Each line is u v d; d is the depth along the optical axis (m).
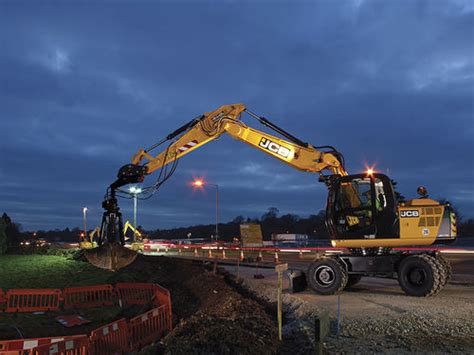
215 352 9.64
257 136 19.12
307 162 18.75
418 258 16.44
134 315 18.41
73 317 17.97
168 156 18.56
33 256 43.03
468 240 72.69
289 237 74.12
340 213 17.69
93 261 14.22
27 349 10.77
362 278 23.39
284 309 15.48
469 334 10.95
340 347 9.95
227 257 43.78
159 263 33.66
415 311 13.56
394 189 17.69
